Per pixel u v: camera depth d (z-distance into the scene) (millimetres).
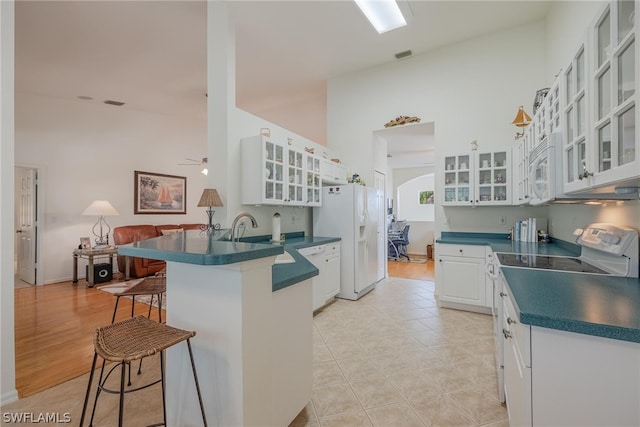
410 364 2369
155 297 4129
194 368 1310
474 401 1906
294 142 4199
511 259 2217
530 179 2459
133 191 5980
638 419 884
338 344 2734
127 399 1939
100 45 3807
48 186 4984
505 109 3914
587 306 1082
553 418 974
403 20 3643
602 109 1232
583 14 2480
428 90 4391
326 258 3795
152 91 5156
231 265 1277
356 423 1719
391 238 7754
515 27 3844
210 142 3244
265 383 1411
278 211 4000
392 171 9016
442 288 3682
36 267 4887
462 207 4164
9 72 1959
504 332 1620
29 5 3064
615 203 1931
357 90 4938
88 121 5438
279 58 4473
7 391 1899
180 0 3094
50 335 2912
